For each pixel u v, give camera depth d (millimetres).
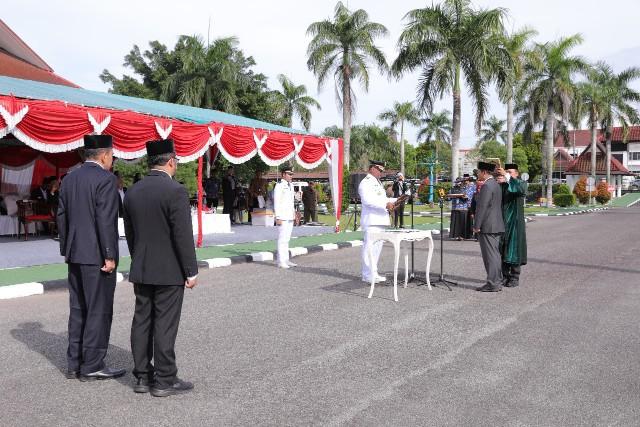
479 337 6254
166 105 19438
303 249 14445
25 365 5352
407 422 3992
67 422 4023
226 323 6918
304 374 5039
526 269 11461
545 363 5324
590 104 56625
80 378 4918
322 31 38469
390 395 4520
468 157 76938
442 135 73688
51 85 16719
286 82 51469
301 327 6719
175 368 4602
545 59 44656
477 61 30766
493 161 9375
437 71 30922
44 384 4832
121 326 6840
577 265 12039
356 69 38875
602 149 76562
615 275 10648
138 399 4477
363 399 4438
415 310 7652
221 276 10641
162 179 4520
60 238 5012
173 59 52500
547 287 9406
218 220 19391
